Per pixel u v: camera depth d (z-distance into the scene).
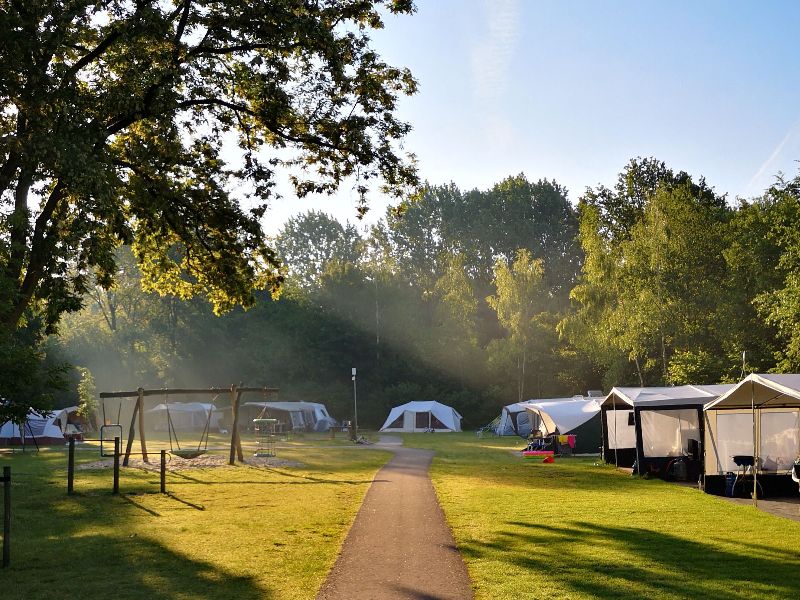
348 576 9.68
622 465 27.94
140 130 19.91
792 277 31.64
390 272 82.75
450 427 61.75
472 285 75.75
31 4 15.27
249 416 59.91
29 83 15.40
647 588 8.87
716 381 38.69
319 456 31.69
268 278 22.92
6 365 11.44
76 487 19.70
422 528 13.28
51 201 17.25
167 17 17.53
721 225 46.16
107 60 18.17
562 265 81.00
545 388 68.12
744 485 18.34
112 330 72.75
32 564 10.58
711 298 43.72
